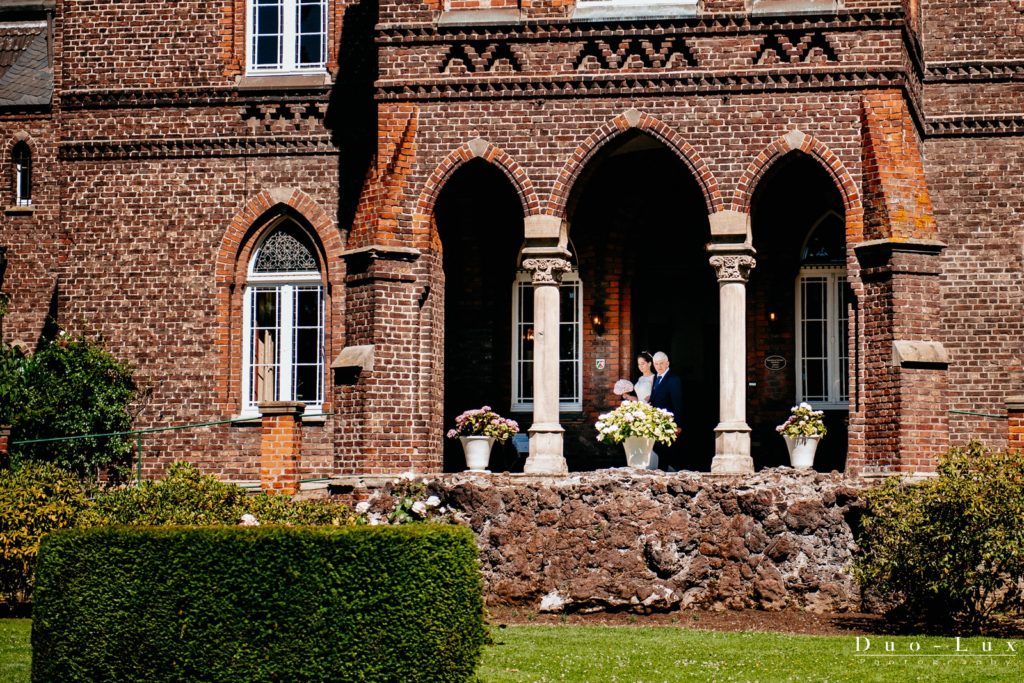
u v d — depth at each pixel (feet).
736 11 68.90
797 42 68.59
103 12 81.71
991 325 75.15
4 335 84.99
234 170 80.12
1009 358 74.90
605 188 79.56
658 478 64.08
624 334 79.71
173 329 80.18
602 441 76.48
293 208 79.30
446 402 79.46
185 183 80.53
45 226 85.25
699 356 81.00
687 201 79.82
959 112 75.97
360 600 44.75
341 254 71.20
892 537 57.93
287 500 62.59
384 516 66.59
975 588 56.95
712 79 69.05
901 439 65.41
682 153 69.15
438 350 72.02
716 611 62.80
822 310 78.38
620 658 51.70
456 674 46.03
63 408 77.25
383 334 69.77
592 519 63.93
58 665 45.65
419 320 70.54
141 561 45.29
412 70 71.00
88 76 81.56
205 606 44.78
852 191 67.82
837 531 62.44
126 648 45.03
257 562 44.83
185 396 79.77
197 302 80.12
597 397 79.46
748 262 68.39
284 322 80.38
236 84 79.97
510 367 80.74
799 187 77.82
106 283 80.84
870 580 59.31
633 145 75.77
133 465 79.10
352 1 79.36
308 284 80.28
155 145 80.69
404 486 66.90
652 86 69.46
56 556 46.16
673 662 50.85
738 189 68.64
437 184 70.69
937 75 76.07
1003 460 57.00
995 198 75.56
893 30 67.97
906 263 66.39
